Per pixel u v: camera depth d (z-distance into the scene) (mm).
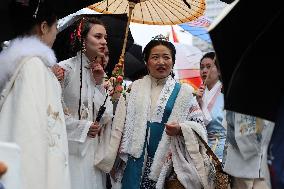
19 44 3680
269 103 2721
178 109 5059
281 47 2633
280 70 2672
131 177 4926
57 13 3992
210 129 5852
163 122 5047
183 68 8422
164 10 6137
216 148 5742
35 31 3887
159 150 4938
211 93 6117
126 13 5984
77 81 4848
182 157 4883
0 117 3428
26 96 3404
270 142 2266
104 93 5062
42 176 3250
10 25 3904
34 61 3574
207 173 4848
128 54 7785
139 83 5332
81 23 5090
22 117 3324
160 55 5305
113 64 7328
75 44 5105
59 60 5621
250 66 2664
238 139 4199
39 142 3301
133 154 4953
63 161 3486
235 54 2654
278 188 2162
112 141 4965
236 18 2539
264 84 2689
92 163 4793
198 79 8367
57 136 3500
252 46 2623
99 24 5113
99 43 5023
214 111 5934
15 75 3541
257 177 4211
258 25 2572
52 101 3559
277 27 2586
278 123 2287
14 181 2082
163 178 4859
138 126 5043
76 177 4586
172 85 5203
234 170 4352
